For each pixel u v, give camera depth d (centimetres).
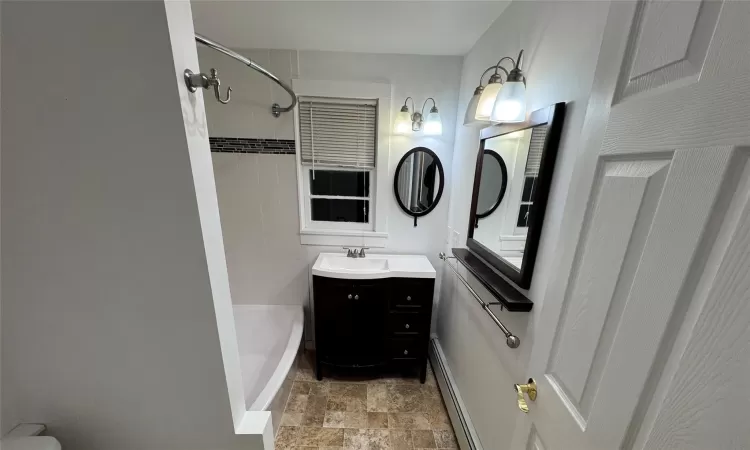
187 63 58
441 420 180
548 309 74
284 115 200
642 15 51
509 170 121
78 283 66
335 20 147
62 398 75
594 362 56
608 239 55
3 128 57
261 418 84
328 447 163
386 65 193
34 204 61
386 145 206
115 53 54
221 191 212
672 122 43
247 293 234
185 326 70
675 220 41
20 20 52
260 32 161
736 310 33
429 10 135
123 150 58
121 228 63
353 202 224
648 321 45
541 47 103
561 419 65
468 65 181
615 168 55
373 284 192
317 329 202
